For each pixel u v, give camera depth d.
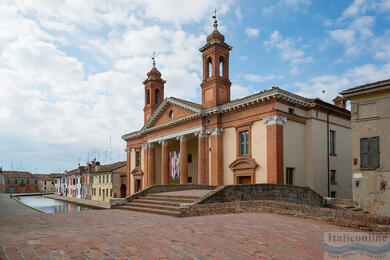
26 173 122.88
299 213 12.44
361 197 20.17
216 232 8.72
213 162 29.97
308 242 7.74
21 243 7.16
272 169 24.77
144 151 41.62
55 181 97.75
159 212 16.69
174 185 24.81
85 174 70.44
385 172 19.20
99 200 61.81
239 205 15.05
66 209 47.81
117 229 9.44
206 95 32.12
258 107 26.64
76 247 6.80
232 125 28.97
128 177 46.31
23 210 26.69
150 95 43.53
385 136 19.41
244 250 6.77
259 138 26.45
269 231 9.05
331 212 11.27
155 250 6.64
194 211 15.28
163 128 37.25
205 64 32.91
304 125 27.44
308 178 26.56
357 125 20.70
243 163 27.50
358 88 20.39
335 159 28.75
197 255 6.31
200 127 31.23
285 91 25.16
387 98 19.48
